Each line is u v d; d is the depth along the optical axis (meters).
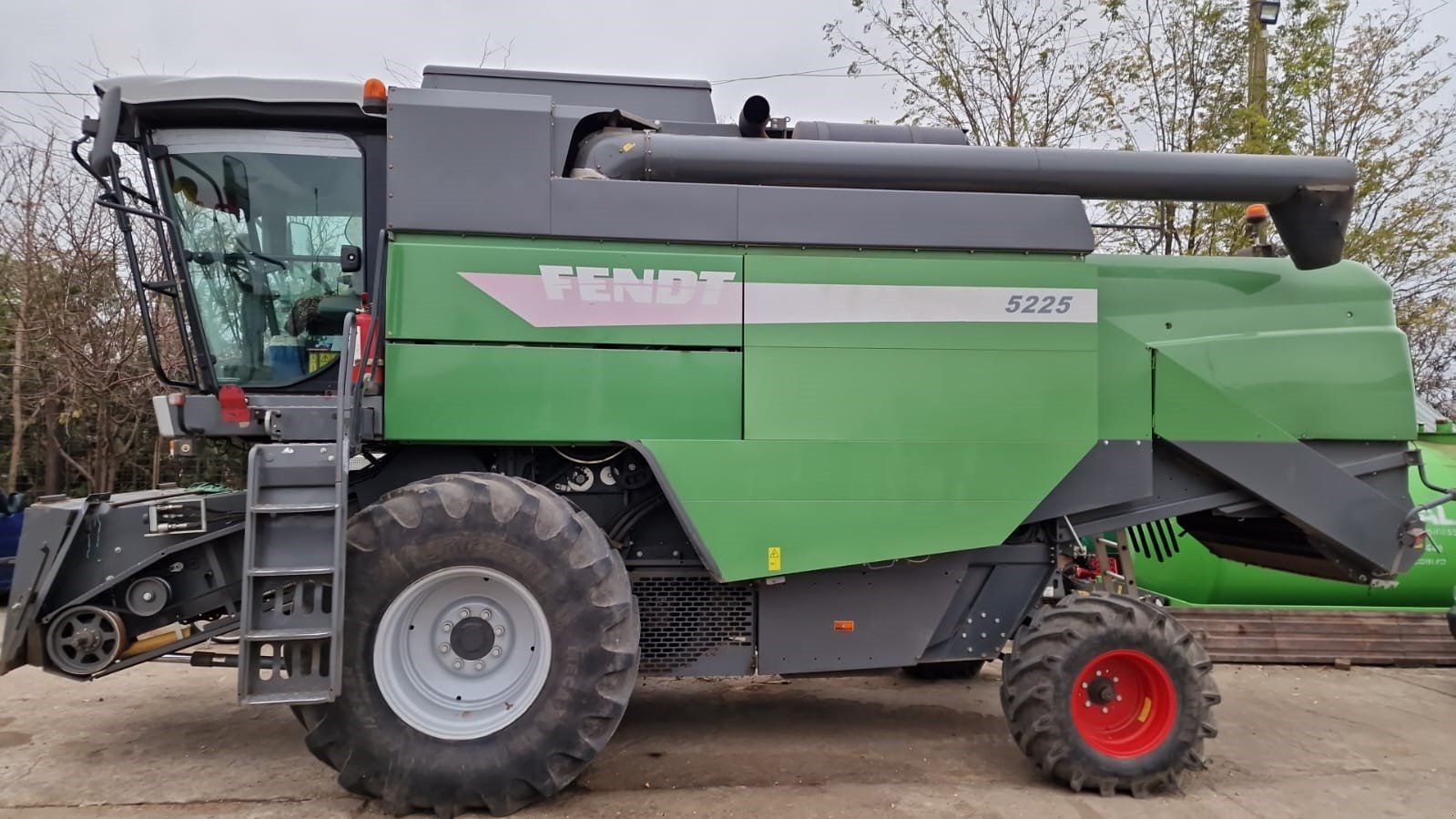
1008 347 4.05
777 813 3.66
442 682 3.63
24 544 3.82
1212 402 4.42
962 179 4.25
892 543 3.96
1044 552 4.38
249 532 3.30
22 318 9.09
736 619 4.21
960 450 4.01
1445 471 6.78
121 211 3.90
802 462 3.92
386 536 3.47
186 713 4.91
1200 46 11.53
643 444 3.83
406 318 3.73
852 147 4.20
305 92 3.94
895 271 4.00
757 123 4.56
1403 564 4.49
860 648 4.16
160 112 3.96
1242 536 5.31
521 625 3.68
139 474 10.12
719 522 3.87
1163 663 3.96
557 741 3.49
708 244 3.92
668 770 4.18
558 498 3.69
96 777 3.94
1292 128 11.18
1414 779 4.25
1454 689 5.95
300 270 4.17
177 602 3.94
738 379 3.91
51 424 9.62
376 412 3.74
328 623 3.35
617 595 3.58
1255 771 4.36
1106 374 4.38
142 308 4.01
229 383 4.16
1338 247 4.51
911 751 4.53
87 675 3.82
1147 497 4.44
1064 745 3.90
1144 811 3.79
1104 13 11.85
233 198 4.13
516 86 4.82
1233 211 10.95
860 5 12.30
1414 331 12.69
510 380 3.79
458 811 3.52
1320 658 6.48
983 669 6.30
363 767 3.44
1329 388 4.55
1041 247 4.09
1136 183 4.36
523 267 3.80
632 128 4.38
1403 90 11.88
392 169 3.77
